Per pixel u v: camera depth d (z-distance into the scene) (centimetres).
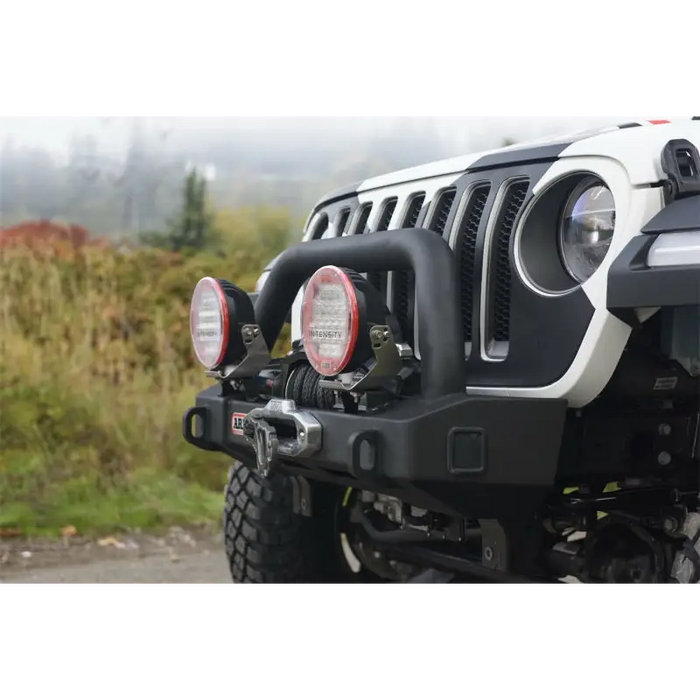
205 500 792
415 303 364
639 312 296
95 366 864
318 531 464
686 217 287
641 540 347
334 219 427
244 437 382
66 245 891
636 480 349
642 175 300
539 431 309
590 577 358
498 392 332
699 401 340
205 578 617
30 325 866
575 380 310
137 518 762
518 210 337
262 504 456
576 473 332
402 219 384
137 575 626
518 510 320
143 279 888
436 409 304
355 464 312
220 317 390
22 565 656
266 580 461
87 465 810
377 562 456
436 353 315
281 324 400
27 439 815
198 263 898
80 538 730
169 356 873
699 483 342
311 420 336
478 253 346
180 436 834
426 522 372
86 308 874
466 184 358
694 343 316
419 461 301
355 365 323
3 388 829
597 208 318
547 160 333
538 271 329
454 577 448
